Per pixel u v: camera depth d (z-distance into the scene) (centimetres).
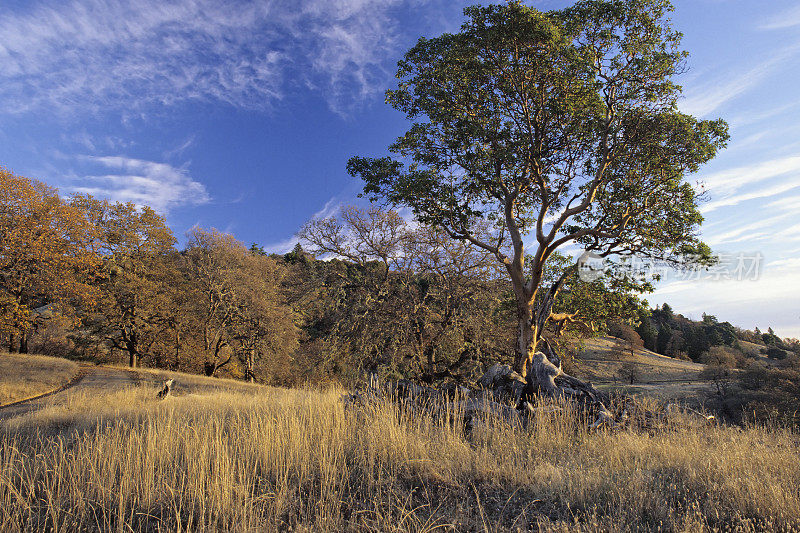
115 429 659
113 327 3431
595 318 1783
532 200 1748
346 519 363
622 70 1434
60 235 2802
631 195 1405
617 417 702
